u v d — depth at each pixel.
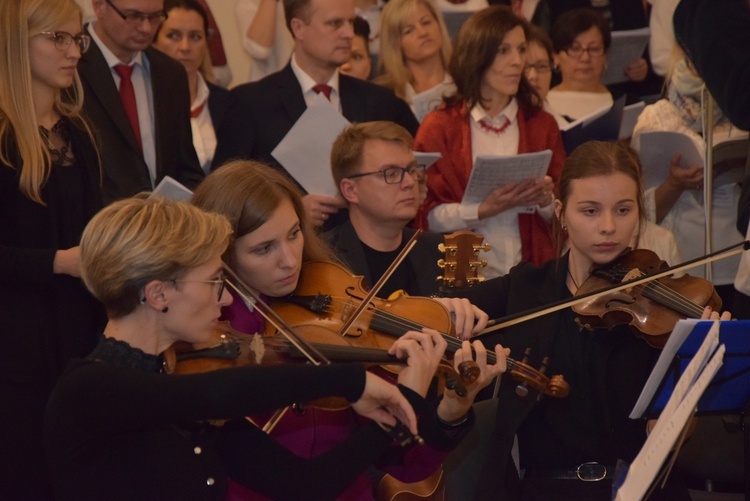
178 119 5.09
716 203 5.79
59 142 4.26
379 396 2.66
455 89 5.90
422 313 3.62
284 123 5.57
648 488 2.65
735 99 3.46
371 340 3.50
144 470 2.65
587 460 3.53
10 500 3.95
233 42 7.93
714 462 4.48
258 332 3.38
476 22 5.62
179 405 2.51
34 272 3.92
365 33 6.93
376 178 4.41
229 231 2.80
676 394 2.60
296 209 3.64
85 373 2.60
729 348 3.11
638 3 7.37
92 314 4.20
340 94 5.73
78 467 2.62
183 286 2.68
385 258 4.48
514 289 3.81
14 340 3.96
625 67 7.34
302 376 2.58
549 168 5.69
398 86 6.71
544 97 6.63
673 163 5.70
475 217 5.31
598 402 3.55
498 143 5.65
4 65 4.00
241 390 2.53
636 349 3.63
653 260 3.81
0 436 3.92
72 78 4.26
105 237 2.65
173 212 2.72
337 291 3.70
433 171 5.63
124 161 4.77
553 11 7.41
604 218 3.63
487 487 3.41
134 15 4.84
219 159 5.59
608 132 5.93
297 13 5.60
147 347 2.73
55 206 4.14
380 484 3.68
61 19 4.08
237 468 2.83
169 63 5.14
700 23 3.50
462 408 3.11
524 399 3.47
